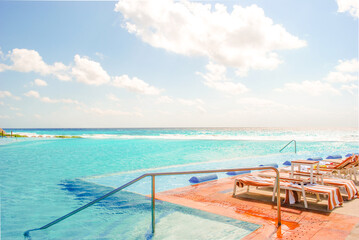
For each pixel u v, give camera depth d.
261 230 3.58
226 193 5.75
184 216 4.26
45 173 9.65
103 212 4.78
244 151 18.42
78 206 5.52
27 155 15.29
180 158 14.41
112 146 22.05
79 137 39.47
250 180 5.39
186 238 3.40
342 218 4.04
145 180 8.01
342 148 20.61
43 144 23.52
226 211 4.47
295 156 14.92
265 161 12.70
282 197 5.33
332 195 4.52
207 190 6.06
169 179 8.10
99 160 13.40
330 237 3.31
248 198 5.30
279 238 3.29
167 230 3.71
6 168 10.80
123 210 4.82
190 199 5.27
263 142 27.58
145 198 5.57
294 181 5.05
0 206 5.56
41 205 5.60
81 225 4.24
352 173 7.76
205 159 13.90
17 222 4.59
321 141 28.69
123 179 8.30
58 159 13.70
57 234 3.95
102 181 8.00
